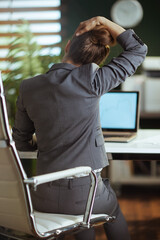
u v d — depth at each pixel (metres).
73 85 1.84
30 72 3.91
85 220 1.83
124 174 4.55
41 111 1.89
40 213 1.95
